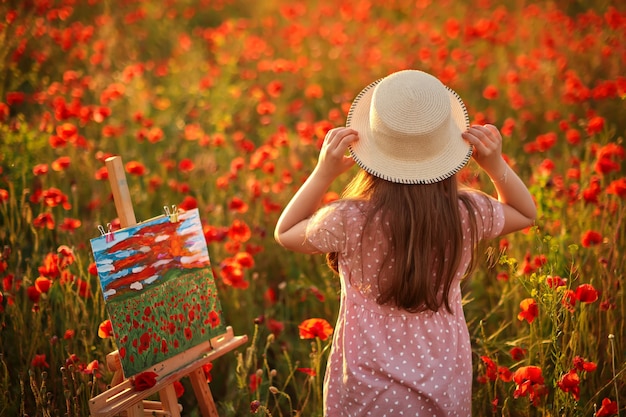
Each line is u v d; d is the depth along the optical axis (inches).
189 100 230.7
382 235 73.9
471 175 134.0
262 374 107.0
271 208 145.9
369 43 290.0
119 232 85.3
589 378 106.0
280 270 150.5
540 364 101.3
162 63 268.5
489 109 224.7
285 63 236.4
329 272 132.9
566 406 91.9
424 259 72.5
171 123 211.2
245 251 138.3
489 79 254.5
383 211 72.8
